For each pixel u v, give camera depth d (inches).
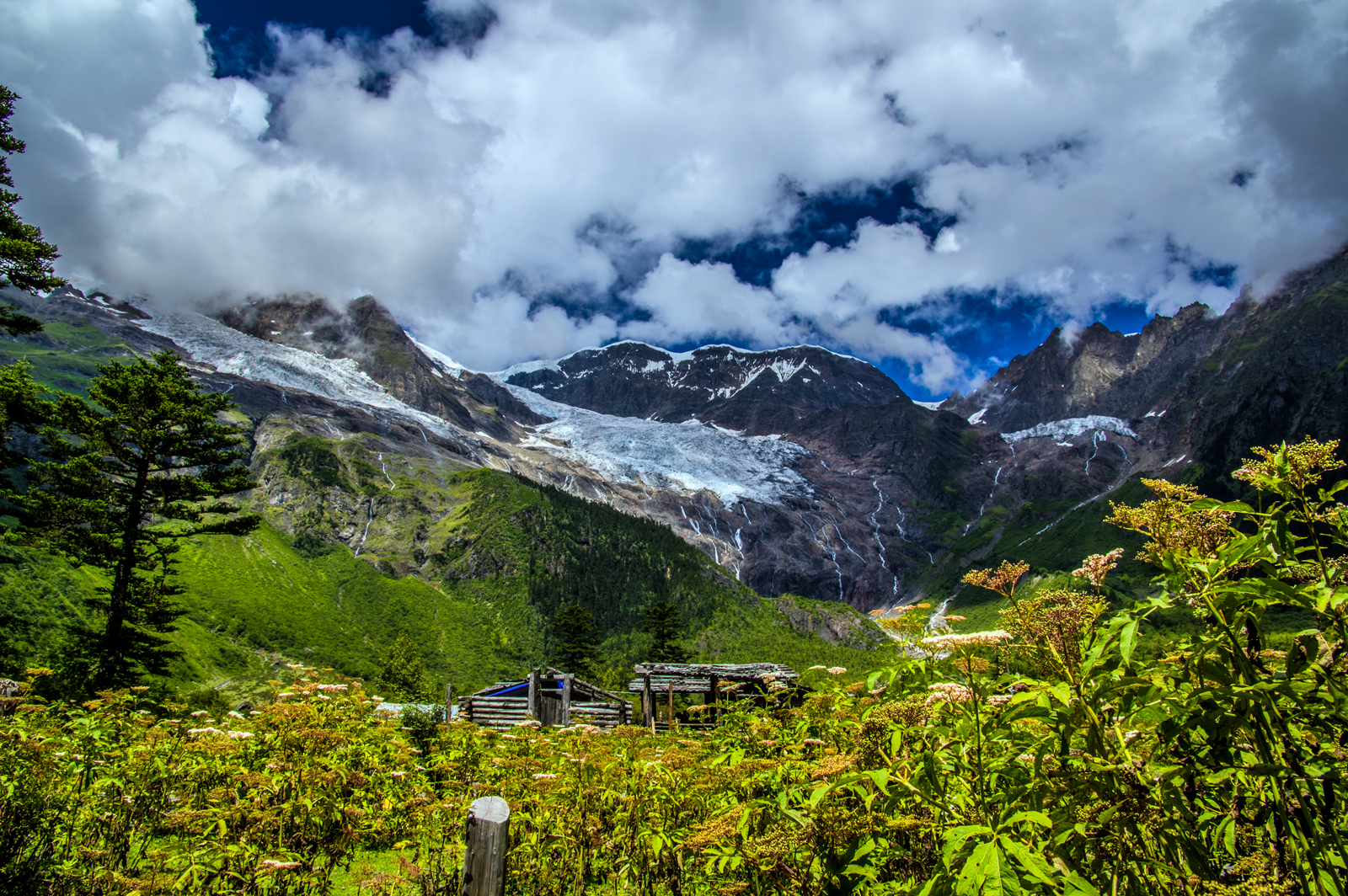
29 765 266.1
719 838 198.5
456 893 252.5
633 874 267.1
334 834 261.6
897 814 173.5
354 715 353.4
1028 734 148.9
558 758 341.4
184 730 378.9
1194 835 133.9
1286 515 125.0
